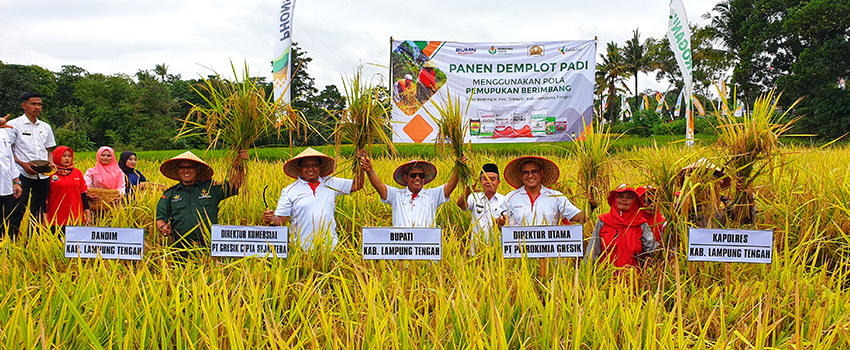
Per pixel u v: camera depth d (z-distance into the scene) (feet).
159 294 12.21
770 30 120.16
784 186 20.90
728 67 137.90
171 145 184.14
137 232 15.84
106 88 227.61
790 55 124.98
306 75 65.10
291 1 37.14
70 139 165.68
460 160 18.44
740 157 16.15
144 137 183.52
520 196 18.81
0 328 11.47
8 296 12.02
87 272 14.26
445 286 14.19
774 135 15.66
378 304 12.24
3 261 15.26
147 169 45.68
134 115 194.80
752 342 11.84
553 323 11.09
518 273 13.46
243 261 15.21
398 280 14.05
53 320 11.54
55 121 229.04
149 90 205.77
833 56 109.29
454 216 24.00
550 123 47.39
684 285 14.80
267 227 15.85
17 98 238.48
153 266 16.97
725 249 14.40
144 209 21.53
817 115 109.40
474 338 10.04
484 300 12.24
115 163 26.78
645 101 149.48
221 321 11.30
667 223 16.40
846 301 12.84
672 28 43.42
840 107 104.27
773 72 126.00
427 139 47.16
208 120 18.13
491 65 47.11
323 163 20.18
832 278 14.15
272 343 10.27
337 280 15.74
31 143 24.14
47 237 17.58
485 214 18.80
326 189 19.67
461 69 47.06
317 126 21.09
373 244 15.15
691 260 14.53
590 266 14.52
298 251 15.94
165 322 11.64
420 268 15.81
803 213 18.20
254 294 12.30
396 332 10.57
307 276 15.69
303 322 11.87
